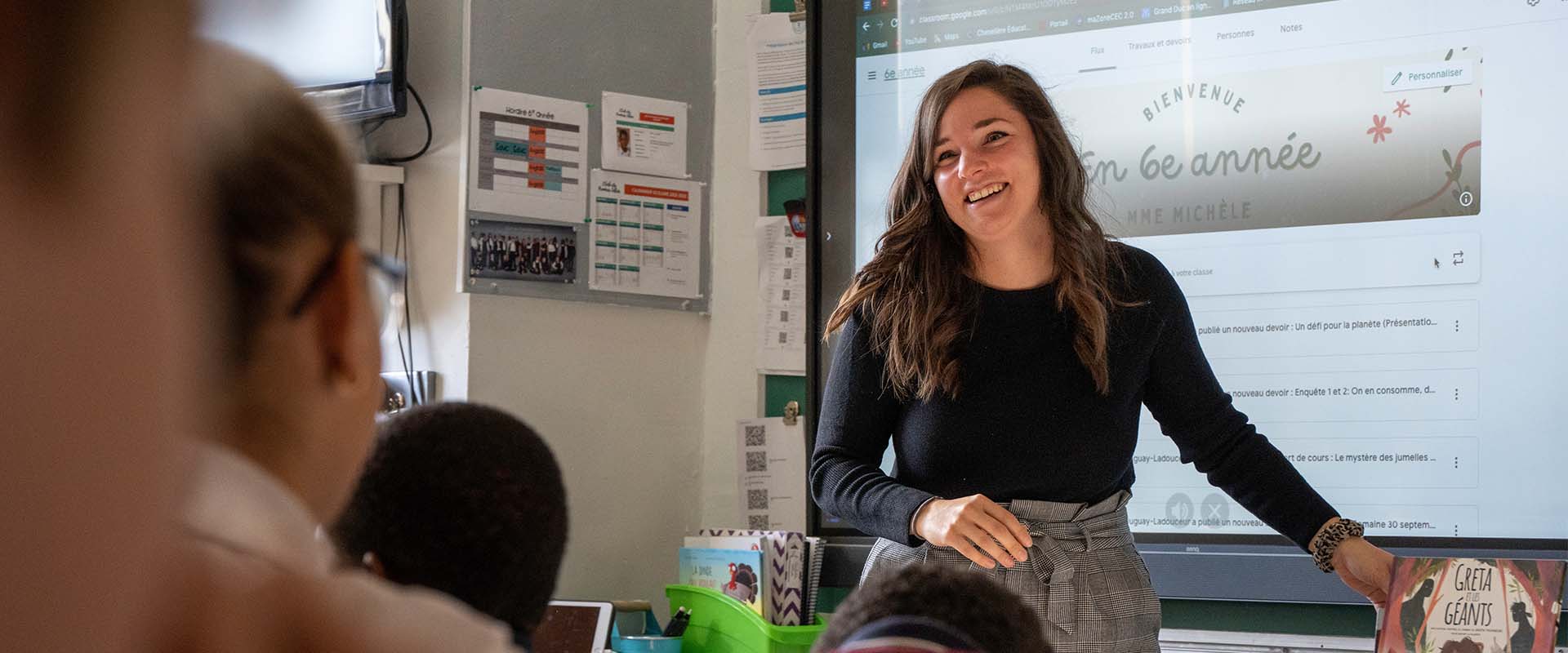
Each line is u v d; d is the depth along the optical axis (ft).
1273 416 7.40
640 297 8.70
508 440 2.59
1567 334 6.79
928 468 5.45
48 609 0.56
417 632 1.19
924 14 8.30
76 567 0.57
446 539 2.47
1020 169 5.28
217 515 1.13
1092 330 5.25
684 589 7.82
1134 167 7.80
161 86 0.61
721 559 7.77
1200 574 7.45
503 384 8.09
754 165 9.02
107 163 0.58
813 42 8.48
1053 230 5.45
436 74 8.20
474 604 2.50
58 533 0.56
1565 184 6.82
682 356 8.95
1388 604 4.81
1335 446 7.26
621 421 8.61
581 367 8.44
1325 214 7.35
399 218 8.38
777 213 9.05
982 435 5.35
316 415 1.48
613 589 8.50
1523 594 4.57
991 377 5.38
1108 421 5.37
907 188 5.70
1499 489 6.90
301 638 1.11
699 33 9.04
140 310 0.60
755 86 9.03
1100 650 5.06
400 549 2.47
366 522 2.48
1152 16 7.81
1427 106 7.16
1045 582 5.10
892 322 5.53
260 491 1.22
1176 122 7.73
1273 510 5.49
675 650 7.58
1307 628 7.33
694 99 9.00
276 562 1.13
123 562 0.59
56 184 0.57
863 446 5.65
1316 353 7.33
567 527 2.69
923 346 5.37
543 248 8.27
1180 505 7.57
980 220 5.26
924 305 5.42
